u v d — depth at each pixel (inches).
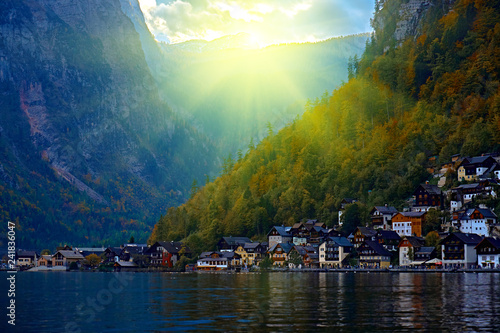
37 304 4813.0
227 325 3602.4
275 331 3400.6
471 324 3521.2
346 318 3779.5
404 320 3678.6
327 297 4955.7
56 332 3531.0
